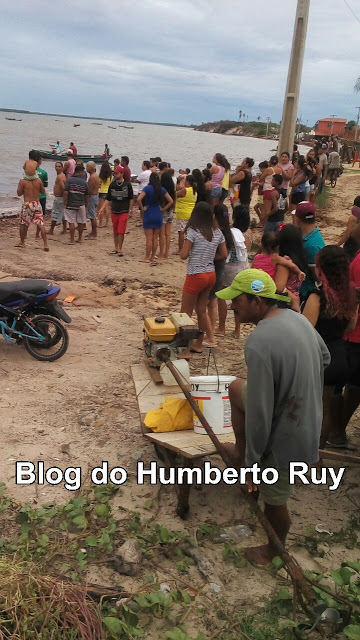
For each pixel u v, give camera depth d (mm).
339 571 3381
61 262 11281
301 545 3963
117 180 11789
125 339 7578
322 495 4582
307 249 5406
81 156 42844
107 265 11305
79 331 7793
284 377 3191
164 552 3842
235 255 7375
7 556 3629
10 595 3082
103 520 4102
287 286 5336
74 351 7117
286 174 13500
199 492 4527
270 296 3312
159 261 11906
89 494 4398
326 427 4941
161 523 4145
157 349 5238
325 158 20469
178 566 3709
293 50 16812
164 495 4465
